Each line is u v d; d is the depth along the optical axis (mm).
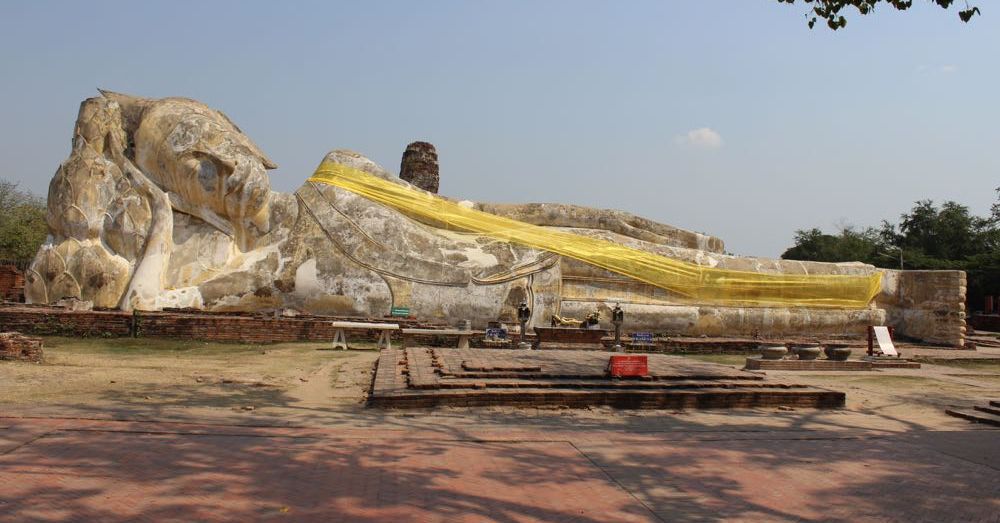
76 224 20000
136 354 15234
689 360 16109
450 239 22656
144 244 20422
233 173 20641
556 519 5902
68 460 6727
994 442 8984
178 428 8117
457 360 13828
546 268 22406
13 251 47094
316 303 21109
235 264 21047
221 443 7586
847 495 6750
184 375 12383
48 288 19781
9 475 6227
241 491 6152
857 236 71062
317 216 21812
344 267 21312
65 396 9883
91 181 20234
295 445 7656
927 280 25859
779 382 12477
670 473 7270
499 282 21875
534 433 8734
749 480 7137
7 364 12414
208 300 20438
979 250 60500
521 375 11883
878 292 25859
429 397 10188
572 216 25344
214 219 21234
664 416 10477
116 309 19672
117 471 6496
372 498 6129
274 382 12070
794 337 24109
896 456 8188
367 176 23062
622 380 11891
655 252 24062
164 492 6039
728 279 23984
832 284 24891
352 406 10219
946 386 15078
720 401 11219
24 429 7707
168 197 21016
